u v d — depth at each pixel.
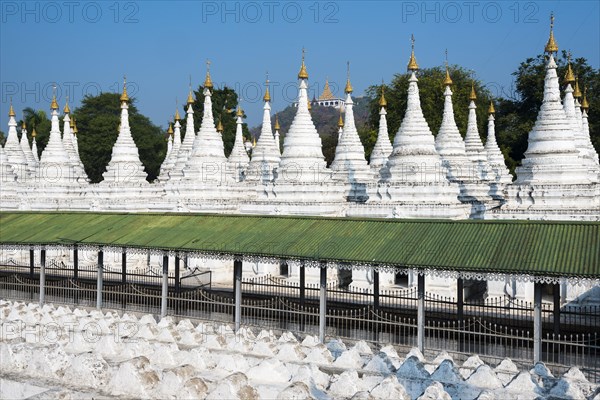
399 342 28.45
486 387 21.19
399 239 27.02
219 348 26.56
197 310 33.53
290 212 42.56
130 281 40.81
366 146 95.06
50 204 53.06
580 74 94.00
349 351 24.38
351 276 40.91
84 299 36.56
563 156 37.22
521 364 24.78
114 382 21.45
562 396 20.05
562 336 27.77
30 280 41.28
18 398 22.66
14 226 36.56
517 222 26.17
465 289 37.03
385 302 34.16
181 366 22.02
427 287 36.62
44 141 117.38
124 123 55.91
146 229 33.16
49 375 23.19
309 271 39.91
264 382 22.33
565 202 35.91
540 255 23.64
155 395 20.86
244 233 30.44
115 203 50.66
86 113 127.12
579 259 22.83
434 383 20.12
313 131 44.78
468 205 39.72
